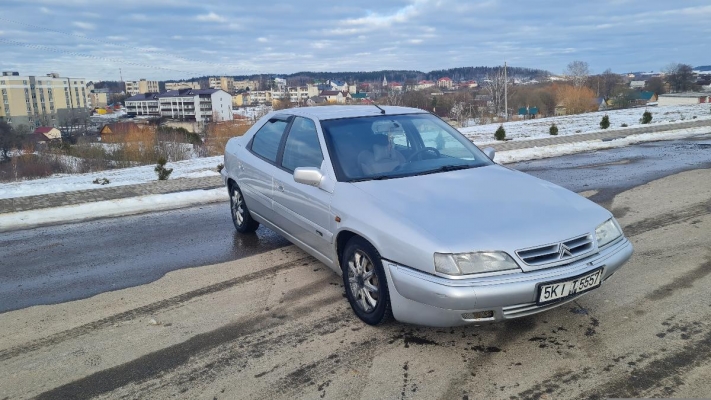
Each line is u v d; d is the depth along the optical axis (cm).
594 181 878
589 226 331
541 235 312
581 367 307
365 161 419
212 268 508
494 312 299
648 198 728
